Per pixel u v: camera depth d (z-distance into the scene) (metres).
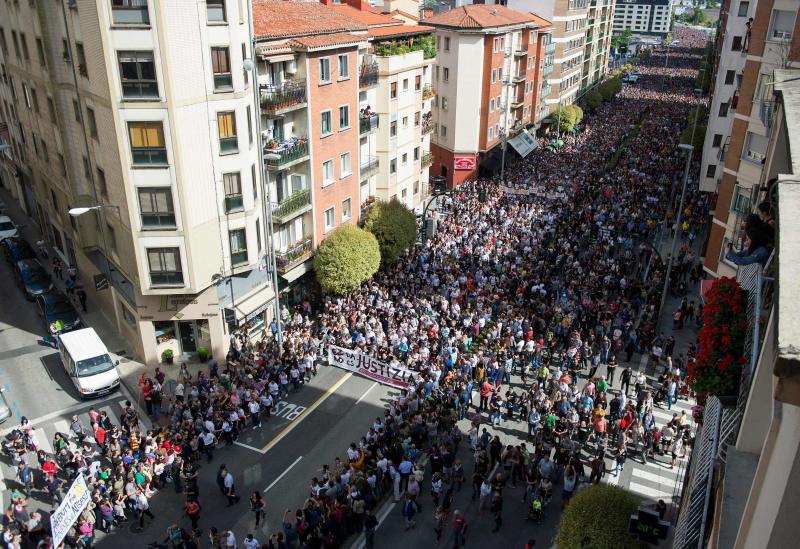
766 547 5.44
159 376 29.70
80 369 29.91
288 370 30.97
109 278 35.19
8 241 44.50
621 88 131.25
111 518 22.22
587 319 34.69
